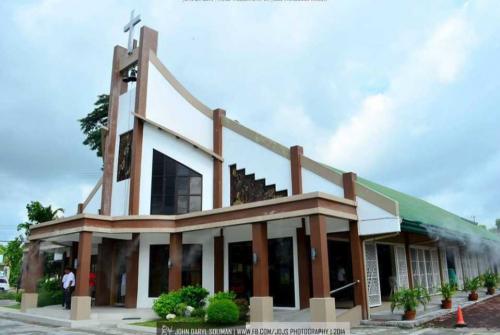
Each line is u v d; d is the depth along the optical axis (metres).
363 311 14.84
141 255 19.05
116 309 18.23
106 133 23.20
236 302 15.46
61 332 13.88
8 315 19.36
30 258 20.77
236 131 21.22
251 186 19.86
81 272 16.59
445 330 12.44
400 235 19.39
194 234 19.33
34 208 30.03
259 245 14.75
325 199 14.03
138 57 21.48
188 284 19.25
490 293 22.34
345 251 17.92
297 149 18.33
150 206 20.22
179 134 21.05
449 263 26.20
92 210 24.91
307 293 16.31
